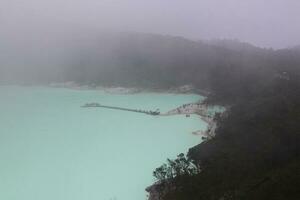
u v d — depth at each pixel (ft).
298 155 204.85
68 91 528.22
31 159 275.59
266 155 206.59
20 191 225.35
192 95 485.15
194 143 298.76
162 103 445.37
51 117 388.37
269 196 162.20
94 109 420.77
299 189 160.04
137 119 377.09
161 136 320.70
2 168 258.37
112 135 328.08
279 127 236.43
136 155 279.49
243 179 189.57
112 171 252.01
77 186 231.09
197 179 201.77
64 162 268.62
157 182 224.33
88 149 294.66
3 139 319.27
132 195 218.79
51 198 216.33
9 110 416.26
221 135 267.18
